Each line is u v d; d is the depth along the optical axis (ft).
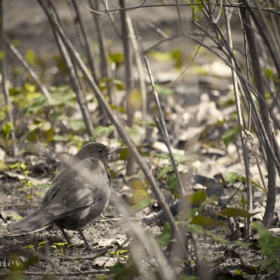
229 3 28.40
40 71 64.44
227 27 29.40
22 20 88.28
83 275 27.25
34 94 50.85
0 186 39.75
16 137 49.39
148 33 83.30
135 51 49.85
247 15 27.58
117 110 49.90
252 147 29.07
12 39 79.30
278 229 30.63
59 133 50.62
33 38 80.12
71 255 29.94
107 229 33.37
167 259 24.44
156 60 77.30
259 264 25.29
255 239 28.58
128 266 23.17
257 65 27.89
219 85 64.85
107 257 29.12
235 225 31.07
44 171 42.80
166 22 86.63
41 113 52.31
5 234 32.68
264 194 37.35
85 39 47.93
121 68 62.39
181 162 32.12
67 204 29.94
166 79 64.85
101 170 33.30
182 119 52.39
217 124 47.29
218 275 24.67
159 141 50.08
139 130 41.93
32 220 28.84
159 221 33.65
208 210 32.99
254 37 27.61
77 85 43.70
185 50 25.71
